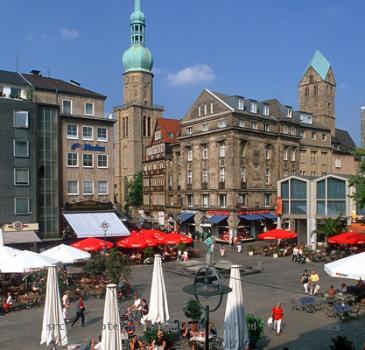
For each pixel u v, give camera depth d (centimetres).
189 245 6016
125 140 11212
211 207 6894
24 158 4753
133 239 4525
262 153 6981
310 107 10100
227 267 4028
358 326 2388
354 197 3388
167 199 8631
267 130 7119
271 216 6844
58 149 5047
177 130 9694
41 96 5112
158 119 9731
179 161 7975
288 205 5928
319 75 9938
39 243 4866
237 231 6569
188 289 1259
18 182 4709
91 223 5081
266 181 7075
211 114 6956
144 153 11144
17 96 4934
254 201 6825
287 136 7238
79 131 5344
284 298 3053
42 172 4938
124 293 3142
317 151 8156
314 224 5597
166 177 8712
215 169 6862
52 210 4997
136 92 11550
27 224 4731
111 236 5022
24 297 2888
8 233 4609
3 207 4609
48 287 2016
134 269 4312
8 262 2769
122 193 11325
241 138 6656
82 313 2469
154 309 2103
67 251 3344
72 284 3412
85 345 2016
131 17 11725
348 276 2150
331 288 2847
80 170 5341
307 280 3312
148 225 8838
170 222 8219
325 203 5525
